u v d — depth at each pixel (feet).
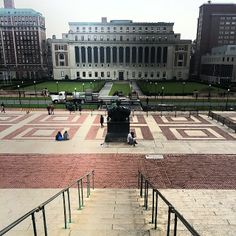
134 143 75.66
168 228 18.37
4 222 35.09
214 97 193.16
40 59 416.87
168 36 381.40
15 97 188.55
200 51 435.12
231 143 78.54
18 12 402.52
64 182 51.85
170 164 61.62
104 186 49.78
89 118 115.55
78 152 70.33
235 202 40.63
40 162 63.10
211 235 28.94
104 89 250.57
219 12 422.00
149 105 137.80
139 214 29.07
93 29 382.22
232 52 320.50
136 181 52.29
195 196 43.62
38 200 43.29
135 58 388.37
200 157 66.28
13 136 86.69
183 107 139.95
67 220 28.07
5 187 49.26
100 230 23.24
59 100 161.58
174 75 391.86
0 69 406.62
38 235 25.55
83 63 387.96
